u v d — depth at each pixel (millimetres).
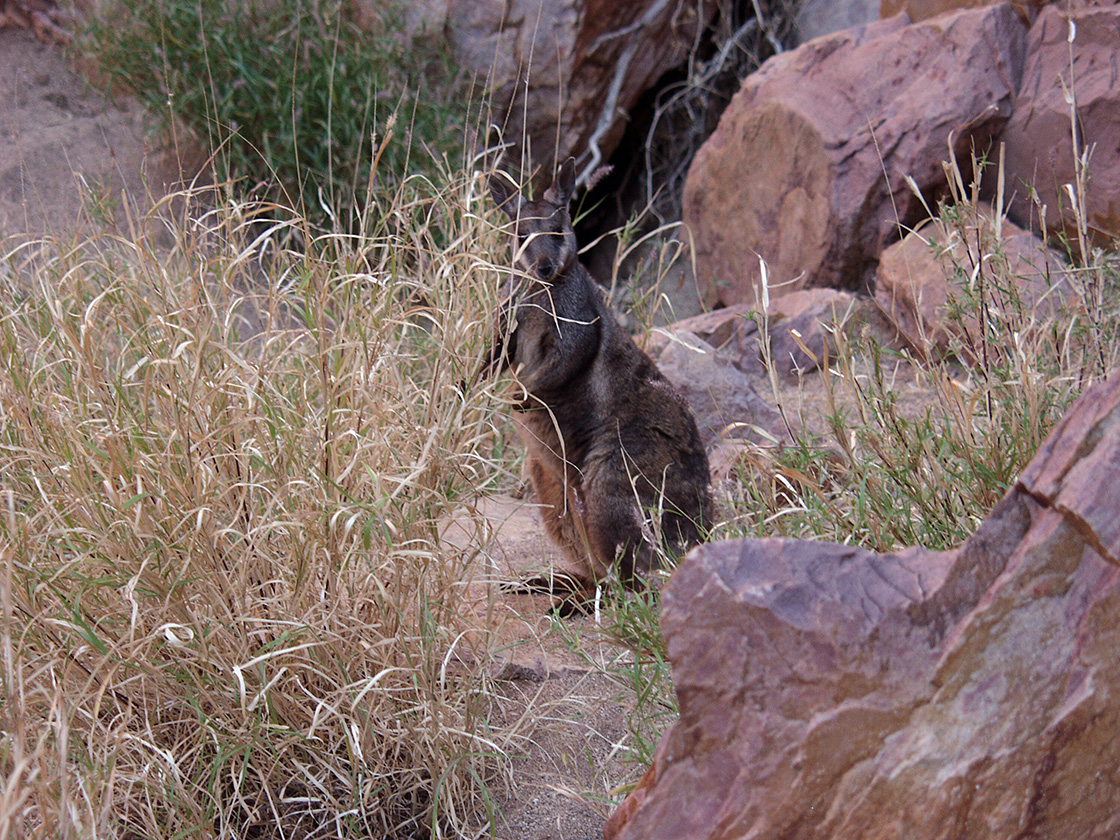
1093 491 2029
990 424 3564
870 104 7848
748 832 2045
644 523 4102
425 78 9430
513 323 4180
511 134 9914
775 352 7207
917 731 2027
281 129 8086
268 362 3529
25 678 2730
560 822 2889
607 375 4551
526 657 3650
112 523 2949
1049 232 6938
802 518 3590
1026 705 2008
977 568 2137
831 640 2072
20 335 3990
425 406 3584
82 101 9102
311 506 3139
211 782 2816
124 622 2979
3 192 8055
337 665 3002
